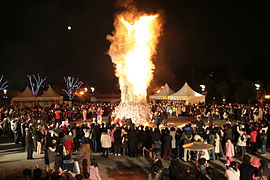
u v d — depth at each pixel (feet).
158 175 27.43
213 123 94.94
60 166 35.22
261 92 176.86
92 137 55.26
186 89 125.39
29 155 50.57
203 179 26.99
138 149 51.34
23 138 61.98
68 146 44.55
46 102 150.10
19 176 40.63
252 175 27.37
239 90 182.19
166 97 127.34
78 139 54.49
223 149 51.67
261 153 51.55
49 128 55.47
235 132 54.90
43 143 54.90
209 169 28.09
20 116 74.23
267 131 58.08
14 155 54.08
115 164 46.14
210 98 205.26
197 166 31.42
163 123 86.53
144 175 40.32
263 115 88.63
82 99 236.02
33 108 112.37
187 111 114.83
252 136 51.70
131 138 50.24
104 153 50.88
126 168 43.86
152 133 48.85
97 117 90.38
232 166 28.25
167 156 47.93
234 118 105.09
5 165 46.62
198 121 61.72
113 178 39.06
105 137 49.98
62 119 95.20
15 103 136.05
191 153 47.75
